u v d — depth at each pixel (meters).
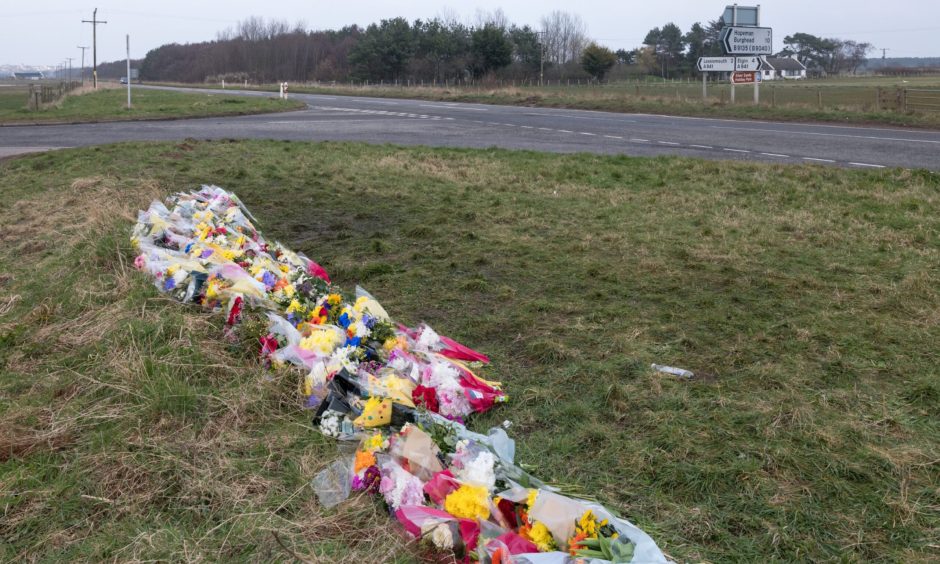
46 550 3.17
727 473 3.77
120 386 4.47
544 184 12.32
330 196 11.42
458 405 4.35
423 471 3.48
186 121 26.14
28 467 3.75
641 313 6.21
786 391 4.70
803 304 6.44
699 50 77.56
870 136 19.34
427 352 4.80
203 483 3.59
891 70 88.56
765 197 11.09
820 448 4.02
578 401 4.59
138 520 3.34
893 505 3.52
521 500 3.19
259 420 4.26
